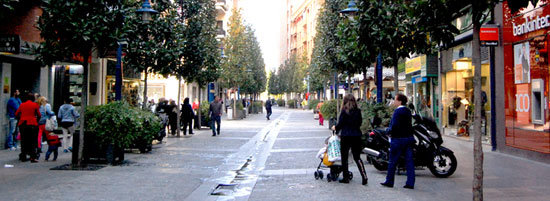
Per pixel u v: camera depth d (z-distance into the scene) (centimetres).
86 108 1080
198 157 1225
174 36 1680
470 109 1596
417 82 2206
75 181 815
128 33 1023
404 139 753
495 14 1252
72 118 1306
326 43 1919
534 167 972
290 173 938
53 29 950
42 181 809
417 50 939
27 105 1074
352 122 794
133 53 1595
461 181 812
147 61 1619
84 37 903
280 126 2720
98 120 1045
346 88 3619
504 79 1209
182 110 1991
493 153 1230
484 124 1487
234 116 3762
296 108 8188
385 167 923
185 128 1975
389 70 2734
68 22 922
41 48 962
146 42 1570
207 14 2044
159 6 1673
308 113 5475
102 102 2112
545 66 1018
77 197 677
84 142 1057
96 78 2045
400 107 762
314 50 3155
